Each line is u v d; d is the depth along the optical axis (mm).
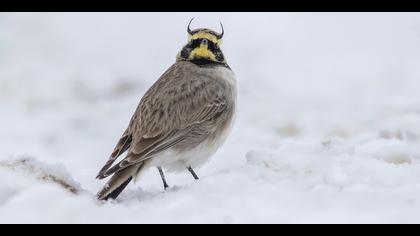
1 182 9523
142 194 10625
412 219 8703
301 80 24812
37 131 20531
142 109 11344
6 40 29156
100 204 9555
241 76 25000
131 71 25781
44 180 9844
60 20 31172
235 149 14453
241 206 9234
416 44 27953
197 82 11922
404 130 16281
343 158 11367
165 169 11938
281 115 20500
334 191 9742
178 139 11312
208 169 13133
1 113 22109
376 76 25141
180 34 29703
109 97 23656
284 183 10141
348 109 21109
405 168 11148
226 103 12141
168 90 11656
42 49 28453
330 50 27688
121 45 28766
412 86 23938
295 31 29359
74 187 10117
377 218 8781
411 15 30031
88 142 19375
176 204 9406
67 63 27031
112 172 10164
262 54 27266
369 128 19125
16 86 24203
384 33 28938
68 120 21234
